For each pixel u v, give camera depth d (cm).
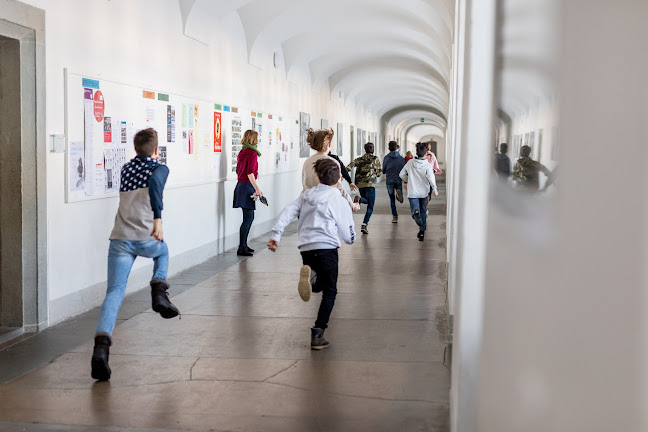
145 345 572
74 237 669
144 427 394
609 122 84
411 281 873
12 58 586
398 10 1420
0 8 544
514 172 153
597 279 87
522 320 132
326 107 2227
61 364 517
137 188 508
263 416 412
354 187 1047
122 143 761
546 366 108
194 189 998
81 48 676
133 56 792
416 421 403
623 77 81
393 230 1452
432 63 2072
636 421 78
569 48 97
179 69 935
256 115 1329
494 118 206
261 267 980
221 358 534
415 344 578
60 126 641
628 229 80
